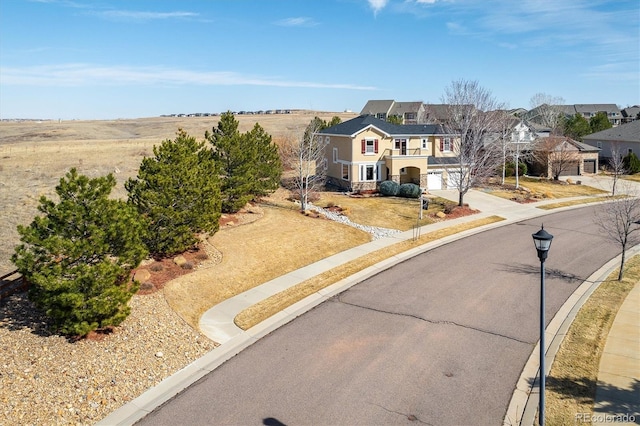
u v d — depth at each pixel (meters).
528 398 11.03
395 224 30.22
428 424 10.19
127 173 40.81
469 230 29.11
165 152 20.28
